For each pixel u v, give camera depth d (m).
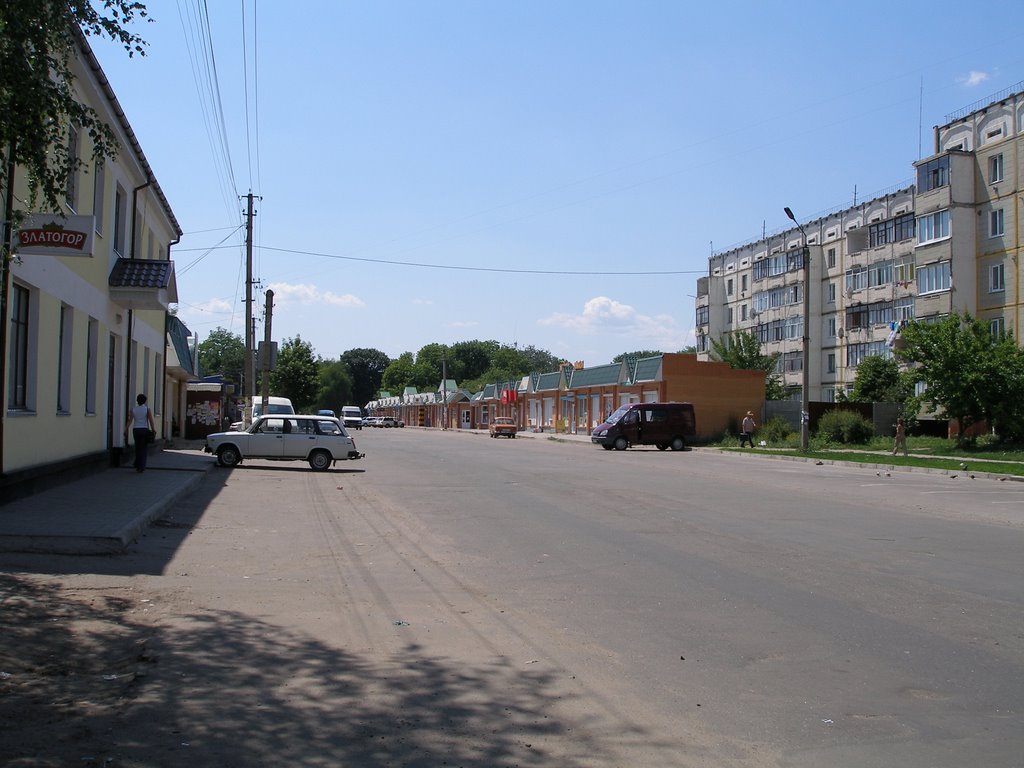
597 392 58.41
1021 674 6.07
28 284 13.65
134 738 4.67
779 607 8.06
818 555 10.91
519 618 7.59
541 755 4.57
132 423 20.48
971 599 8.47
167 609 7.59
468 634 7.03
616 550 11.21
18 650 6.20
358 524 13.66
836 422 43.28
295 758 4.45
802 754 4.61
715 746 4.72
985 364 34.41
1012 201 46.25
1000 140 47.03
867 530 13.33
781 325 71.56
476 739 4.77
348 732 4.83
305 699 5.36
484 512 15.22
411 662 6.20
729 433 48.31
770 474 25.33
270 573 9.47
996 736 4.90
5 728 4.77
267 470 23.92
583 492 18.75
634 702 5.42
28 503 12.98
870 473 26.97
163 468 20.88
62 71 7.70
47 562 9.38
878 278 61.25
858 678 5.96
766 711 5.28
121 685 5.55
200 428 40.62
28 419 13.81
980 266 48.12
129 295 19.78
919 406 36.53
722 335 74.94
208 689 5.50
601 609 7.95
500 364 139.88
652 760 4.52
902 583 9.20
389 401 127.31
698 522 13.94
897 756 4.60
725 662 6.30
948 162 48.53
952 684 5.84
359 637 6.87
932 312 49.41
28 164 7.51
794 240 70.88
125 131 18.39
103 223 18.83
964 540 12.44
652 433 40.91
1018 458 31.34
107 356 19.70
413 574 9.59
